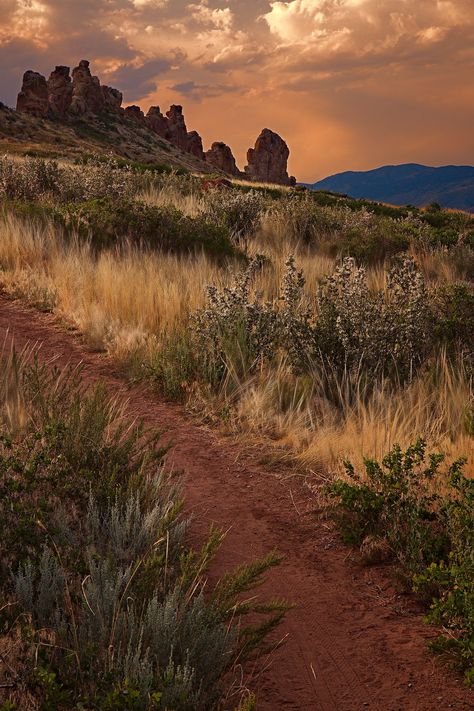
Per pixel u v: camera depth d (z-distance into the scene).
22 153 54.25
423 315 7.45
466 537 3.76
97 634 2.81
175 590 2.95
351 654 3.26
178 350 7.14
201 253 12.17
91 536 3.50
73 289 9.72
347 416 6.07
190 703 2.52
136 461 4.64
